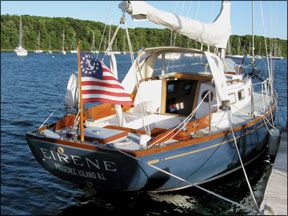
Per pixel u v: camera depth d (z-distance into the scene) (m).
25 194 9.29
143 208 8.48
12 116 17.97
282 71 52.75
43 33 94.50
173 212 8.35
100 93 7.59
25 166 11.12
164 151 7.65
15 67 50.62
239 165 10.30
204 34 8.90
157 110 10.02
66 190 9.51
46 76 38.78
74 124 8.40
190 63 10.59
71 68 50.41
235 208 8.62
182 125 8.62
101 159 7.44
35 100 22.95
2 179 10.11
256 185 9.84
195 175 8.70
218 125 9.20
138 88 9.84
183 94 10.40
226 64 12.35
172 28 8.22
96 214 8.29
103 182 7.90
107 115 9.64
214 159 8.81
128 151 7.27
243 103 11.25
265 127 10.88
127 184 7.73
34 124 16.47
